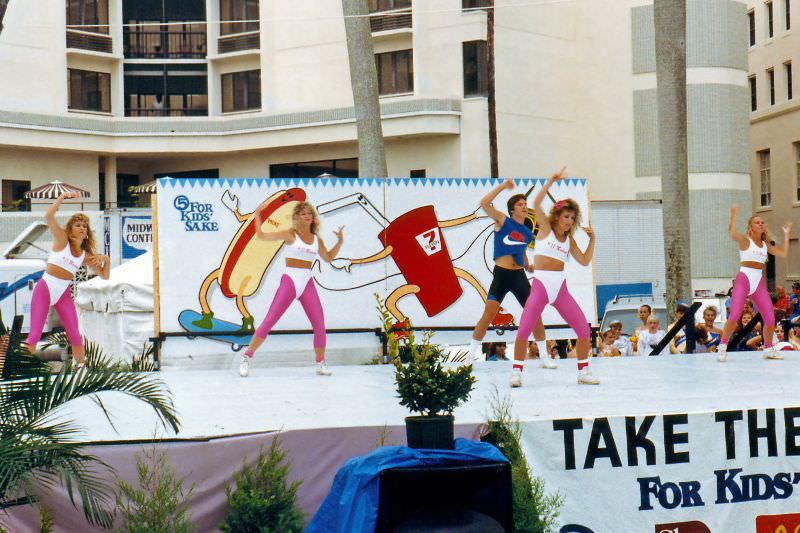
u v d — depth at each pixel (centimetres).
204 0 4997
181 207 1487
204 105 5016
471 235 1565
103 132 4588
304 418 866
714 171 4197
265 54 4697
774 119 5134
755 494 873
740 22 4278
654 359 1416
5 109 4353
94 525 763
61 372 791
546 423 834
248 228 1497
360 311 1532
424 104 4091
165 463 775
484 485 698
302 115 4422
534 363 1388
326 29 4556
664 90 2169
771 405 893
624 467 846
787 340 1783
